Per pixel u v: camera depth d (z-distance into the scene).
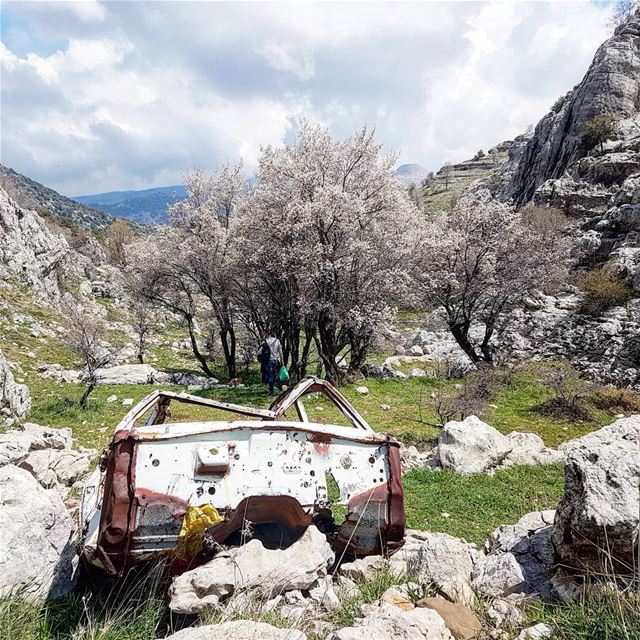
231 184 24.11
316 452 4.26
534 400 16.27
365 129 19.44
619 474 3.81
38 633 3.30
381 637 2.87
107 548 3.66
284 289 20.94
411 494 7.79
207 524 3.78
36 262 30.84
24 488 4.35
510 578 4.07
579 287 26.50
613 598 3.14
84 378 18.83
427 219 25.75
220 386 21.66
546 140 67.00
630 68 57.78
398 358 25.08
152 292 24.89
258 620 3.24
